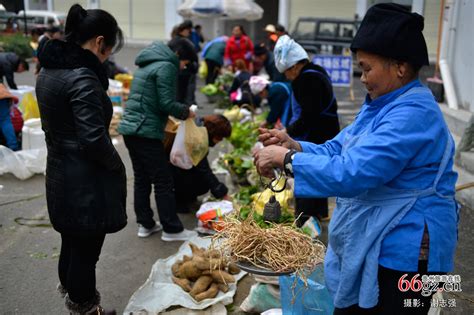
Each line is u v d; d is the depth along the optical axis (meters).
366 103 2.05
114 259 4.01
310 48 16.34
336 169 1.79
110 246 4.23
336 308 2.14
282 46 3.99
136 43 25.58
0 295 3.45
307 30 16.48
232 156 5.45
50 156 2.69
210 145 4.69
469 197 5.05
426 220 1.86
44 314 3.24
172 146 4.57
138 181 4.30
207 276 3.43
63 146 2.62
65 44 2.59
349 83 11.05
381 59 1.86
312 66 4.05
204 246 4.04
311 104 3.98
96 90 2.56
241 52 11.45
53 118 2.58
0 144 6.47
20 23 21.05
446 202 1.90
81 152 2.61
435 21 11.69
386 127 1.81
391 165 1.78
